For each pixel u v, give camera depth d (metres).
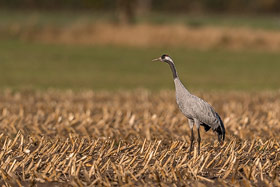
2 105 46.72
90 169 24.14
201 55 117.69
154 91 66.81
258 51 124.69
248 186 22.41
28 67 94.75
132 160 25.12
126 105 47.78
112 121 38.72
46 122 37.19
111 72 93.44
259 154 27.67
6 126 35.84
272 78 88.69
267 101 54.19
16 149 28.59
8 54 109.00
